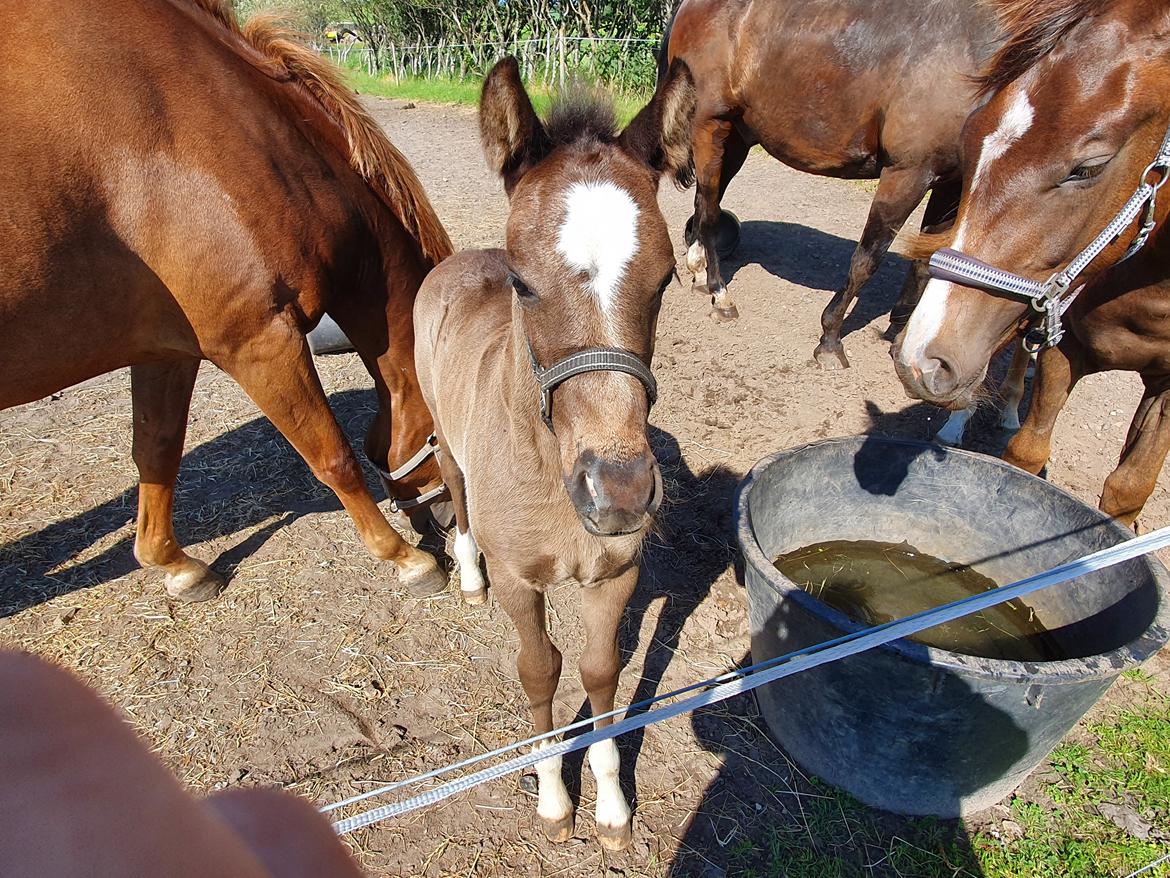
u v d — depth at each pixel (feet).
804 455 9.34
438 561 11.49
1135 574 7.35
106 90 7.33
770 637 7.66
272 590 10.71
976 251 7.09
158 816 1.40
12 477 12.80
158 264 8.00
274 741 8.62
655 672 9.43
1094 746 8.26
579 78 6.53
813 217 26.45
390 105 48.39
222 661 9.59
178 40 7.93
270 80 8.93
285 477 13.17
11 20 6.95
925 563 10.09
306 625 10.15
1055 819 7.58
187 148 7.81
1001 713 6.47
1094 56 6.41
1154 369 8.85
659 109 6.07
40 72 7.02
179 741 8.60
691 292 20.97
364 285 10.02
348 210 9.39
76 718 1.46
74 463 13.21
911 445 9.59
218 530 11.87
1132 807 7.66
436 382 9.28
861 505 10.14
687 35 18.43
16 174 6.92
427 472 10.96
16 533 11.59
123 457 13.43
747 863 7.36
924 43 13.88
